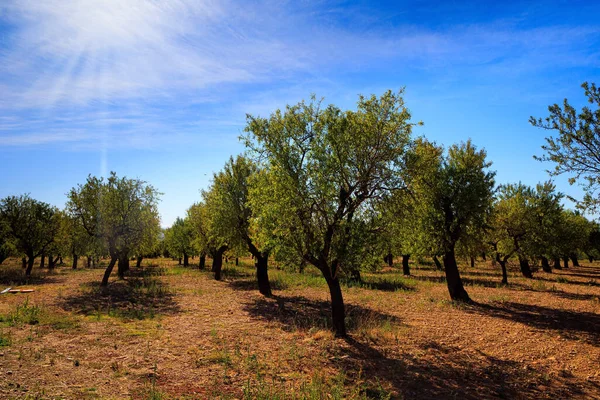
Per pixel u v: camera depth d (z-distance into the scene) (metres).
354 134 11.88
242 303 18.22
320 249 11.78
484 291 24.52
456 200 19.67
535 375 9.41
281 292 22.69
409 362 9.84
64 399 6.16
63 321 12.37
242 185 21.56
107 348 9.54
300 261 12.27
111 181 24.52
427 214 19.44
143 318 13.75
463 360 10.31
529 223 29.23
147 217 25.03
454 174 20.03
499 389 8.41
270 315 15.34
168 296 19.77
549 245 31.53
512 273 40.28
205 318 14.29
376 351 10.61
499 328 14.07
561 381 9.08
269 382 7.79
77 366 7.97
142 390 6.90
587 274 41.44
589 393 8.41
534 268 42.28
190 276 31.91
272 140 13.65
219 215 21.64
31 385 6.64
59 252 39.06
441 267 46.38
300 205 11.43
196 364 8.68
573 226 37.00
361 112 12.54
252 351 10.03
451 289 20.41
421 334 12.87
